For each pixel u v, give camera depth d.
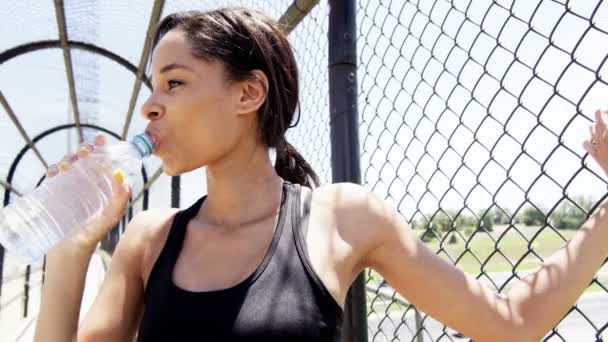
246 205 1.09
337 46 1.49
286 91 1.20
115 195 1.06
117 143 1.14
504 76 1.21
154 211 1.26
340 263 0.97
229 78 1.05
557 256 1.00
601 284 1.00
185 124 1.01
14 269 7.92
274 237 0.98
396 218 1.06
